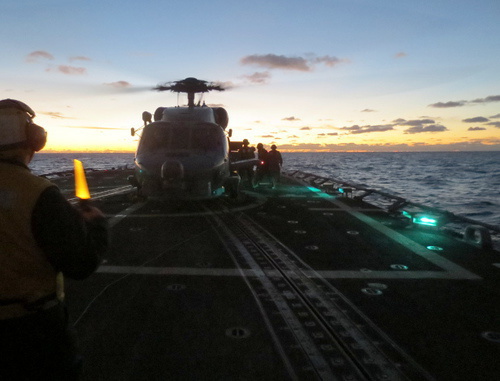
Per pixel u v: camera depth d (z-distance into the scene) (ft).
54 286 4.74
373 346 10.20
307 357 9.61
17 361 4.48
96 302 12.94
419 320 11.84
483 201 120.78
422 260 18.38
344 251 19.90
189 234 23.54
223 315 11.98
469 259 18.61
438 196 135.13
